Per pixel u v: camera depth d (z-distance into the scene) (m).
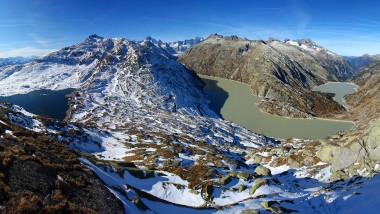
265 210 29.84
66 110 162.00
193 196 35.72
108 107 163.75
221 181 39.41
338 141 52.44
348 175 40.69
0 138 27.45
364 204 26.47
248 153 78.38
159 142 79.19
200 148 76.19
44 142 33.16
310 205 31.45
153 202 30.36
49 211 18.22
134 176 36.28
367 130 44.16
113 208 22.62
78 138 68.81
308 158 52.88
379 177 33.62
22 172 21.36
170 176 40.50
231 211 31.33
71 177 24.14
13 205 17.42
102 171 30.92
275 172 53.53
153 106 175.25
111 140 79.06
